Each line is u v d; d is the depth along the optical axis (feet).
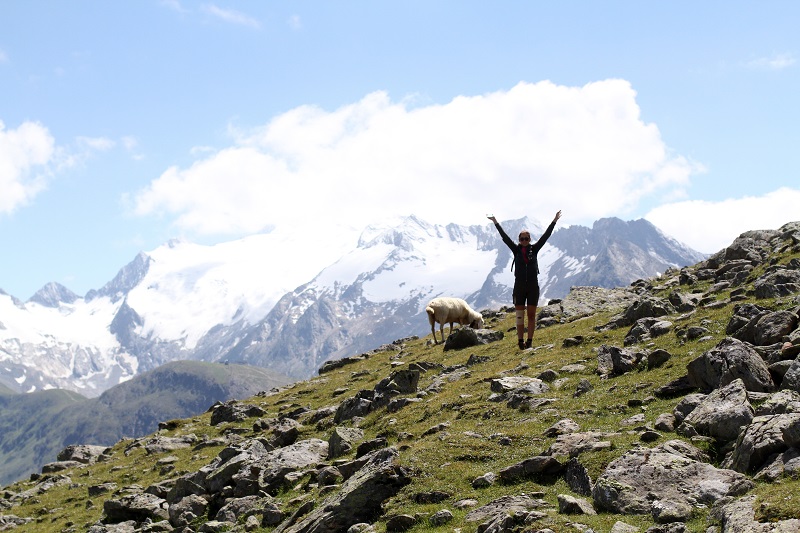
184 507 90.33
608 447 59.31
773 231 150.61
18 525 120.57
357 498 63.98
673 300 115.85
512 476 61.00
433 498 61.41
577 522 48.08
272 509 74.59
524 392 84.74
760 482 45.68
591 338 109.40
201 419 173.78
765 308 87.81
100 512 114.83
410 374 110.01
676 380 71.97
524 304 107.86
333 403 136.15
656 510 46.80
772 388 61.11
